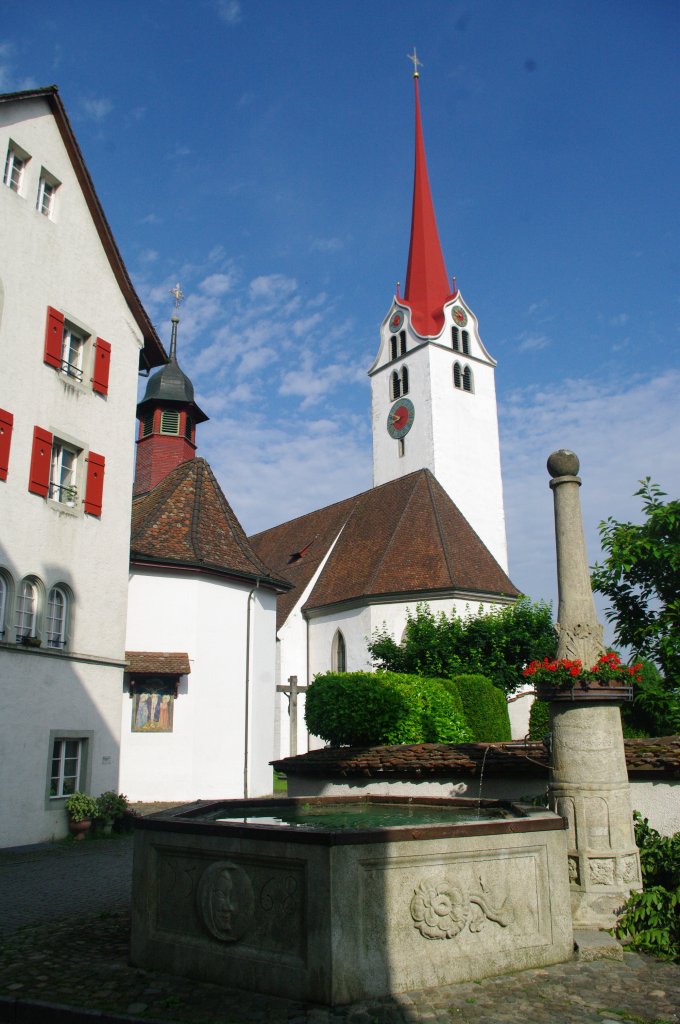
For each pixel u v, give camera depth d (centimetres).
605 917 734
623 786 779
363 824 795
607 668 787
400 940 584
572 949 673
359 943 563
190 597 2219
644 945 693
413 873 599
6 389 1565
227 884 612
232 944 606
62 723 1600
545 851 676
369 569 3303
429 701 1526
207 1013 546
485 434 4953
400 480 3741
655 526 1309
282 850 584
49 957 688
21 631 1546
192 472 2581
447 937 606
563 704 802
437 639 2564
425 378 4831
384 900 580
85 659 1677
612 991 597
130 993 590
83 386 1780
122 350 1920
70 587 1669
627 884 748
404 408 4941
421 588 3009
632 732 1218
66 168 1798
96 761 1681
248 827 607
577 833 767
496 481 4925
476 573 3119
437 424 4750
